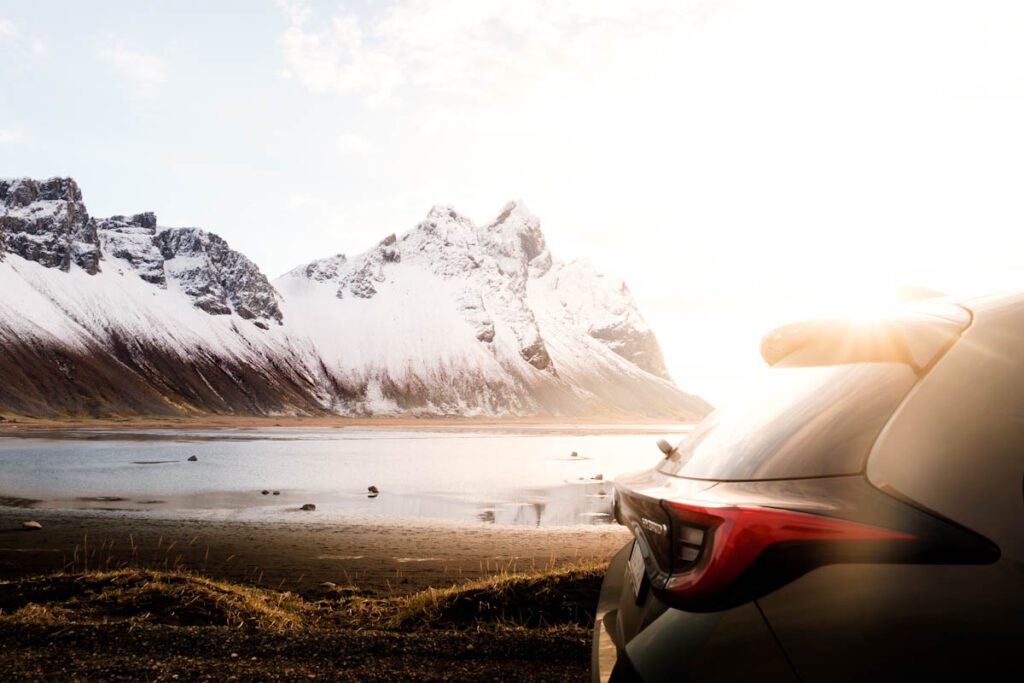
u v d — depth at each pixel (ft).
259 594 31.96
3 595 27.09
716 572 4.56
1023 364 4.70
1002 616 3.89
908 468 4.44
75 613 24.45
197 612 24.72
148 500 108.06
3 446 269.23
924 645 4.00
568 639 18.13
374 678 15.34
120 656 17.12
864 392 5.06
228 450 260.21
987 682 3.84
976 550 4.05
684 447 6.98
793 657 4.32
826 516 4.33
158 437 368.68
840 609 4.23
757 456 5.29
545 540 69.15
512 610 22.62
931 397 4.68
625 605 7.22
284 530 76.13
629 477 7.52
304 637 18.85
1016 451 4.36
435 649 17.54
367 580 47.34
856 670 4.12
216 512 93.76
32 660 16.80
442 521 85.40
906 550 4.13
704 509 4.76
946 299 5.66
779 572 4.41
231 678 15.35
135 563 54.49
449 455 246.68
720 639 4.66
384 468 182.60
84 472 159.84
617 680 5.65
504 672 15.71
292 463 197.06
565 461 219.41
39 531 73.46
